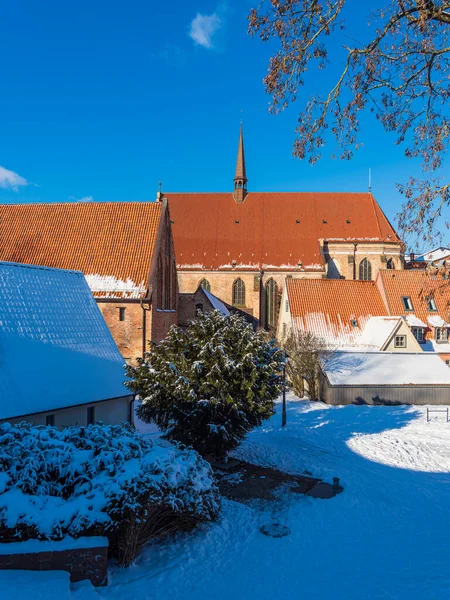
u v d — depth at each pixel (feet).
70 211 140.56
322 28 45.01
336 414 98.63
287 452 70.90
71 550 29.81
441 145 51.19
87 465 36.81
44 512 32.19
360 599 29.55
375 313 139.54
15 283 73.67
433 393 110.42
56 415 64.54
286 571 34.35
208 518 41.32
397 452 70.95
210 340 61.72
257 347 61.72
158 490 35.09
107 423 74.28
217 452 63.98
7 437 37.27
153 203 140.36
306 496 52.90
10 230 137.69
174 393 57.77
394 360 116.47
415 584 31.35
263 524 44.27
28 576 28.22
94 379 72.59
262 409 59.52
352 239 206.18
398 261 208.44
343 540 40.68
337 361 114.83
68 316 78.69
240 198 218.79
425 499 51.52
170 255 144.25
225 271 199.62
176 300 150.71
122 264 127.65
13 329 67.21
